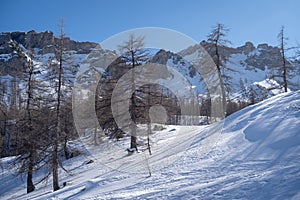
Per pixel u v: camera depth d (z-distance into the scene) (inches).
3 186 732.7
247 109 608.1
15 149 613.9
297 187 186.1
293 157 281.9
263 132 411.5
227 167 313.7
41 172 776.3
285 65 829.8
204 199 214.4
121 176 395.9
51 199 381.4
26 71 596.1
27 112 587.2
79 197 339.0
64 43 531.2
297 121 397.7
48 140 531.2
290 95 585.3
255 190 203.6
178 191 254.5
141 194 273.3
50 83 534.0
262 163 293.7
